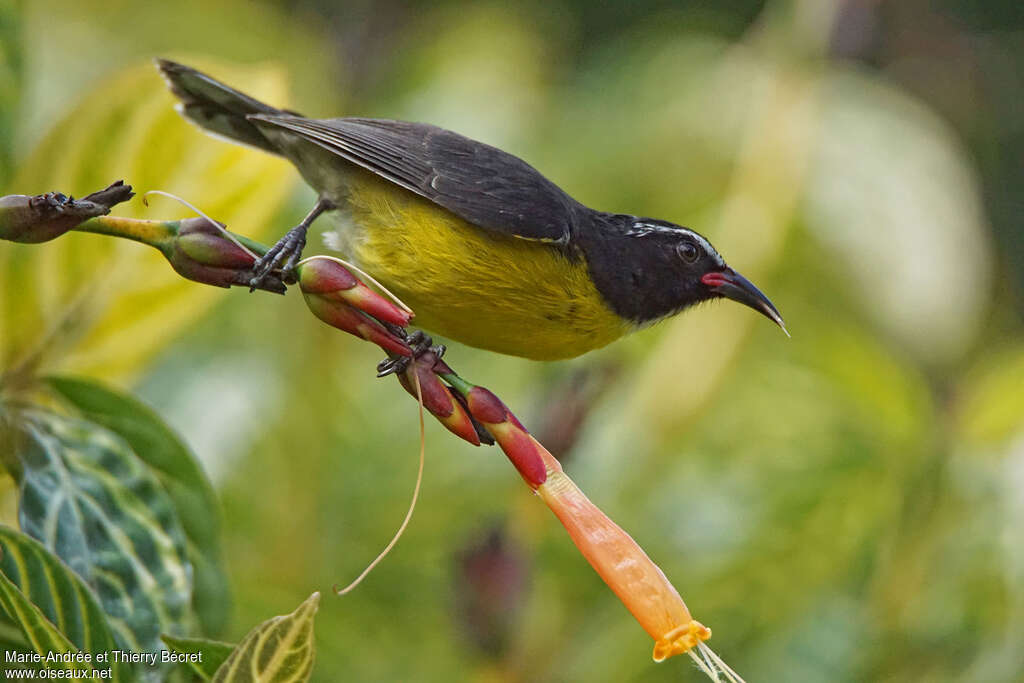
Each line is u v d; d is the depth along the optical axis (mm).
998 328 17000
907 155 12766
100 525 6902
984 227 16859
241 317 10836
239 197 8078
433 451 10555
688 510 10586
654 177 13641
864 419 11031
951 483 10320
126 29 14117
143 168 7883
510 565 9047
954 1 18719
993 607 9953
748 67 13703
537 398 10352
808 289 13008
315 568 10133
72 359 7766
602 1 20578
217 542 7488
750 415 11391
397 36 14938
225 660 5918
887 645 10055
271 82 9102
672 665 9781
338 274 6133
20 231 5559
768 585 10352
